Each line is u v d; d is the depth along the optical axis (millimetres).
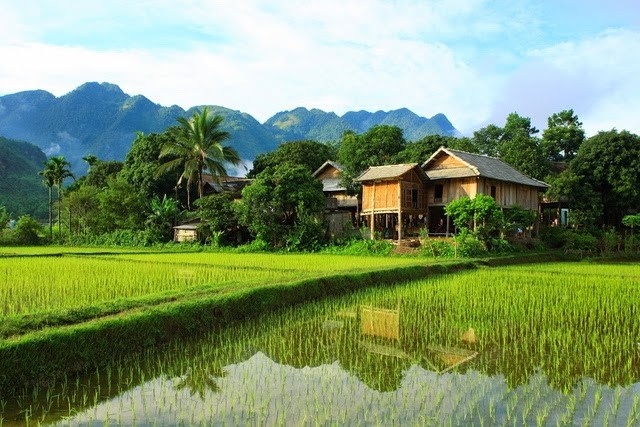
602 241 39812
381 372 9320
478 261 27422
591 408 7609
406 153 46656
